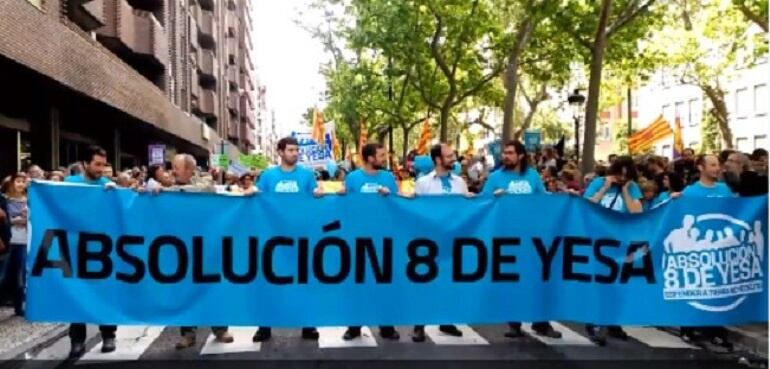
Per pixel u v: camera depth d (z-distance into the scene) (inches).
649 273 320.8
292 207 310.2
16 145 885.2
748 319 325.4
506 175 350.6
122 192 302.5
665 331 366.3
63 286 297.6
